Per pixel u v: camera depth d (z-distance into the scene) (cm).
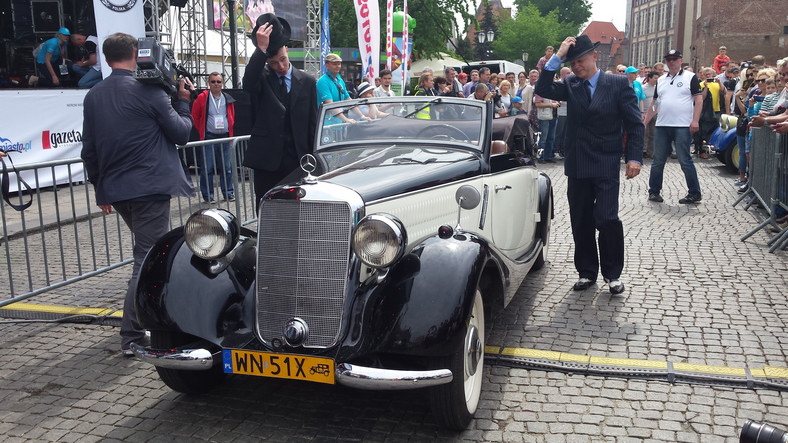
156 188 411
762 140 778
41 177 1006
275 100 502
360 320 310
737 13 4641
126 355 421
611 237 519
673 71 873
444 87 1312
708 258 621
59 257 665
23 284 580
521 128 530
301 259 314
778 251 640
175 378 351
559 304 504
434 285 307
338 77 915
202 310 327
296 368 308
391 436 321
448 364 305
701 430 320
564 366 387
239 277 343
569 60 502
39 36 1120
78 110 1114
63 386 382
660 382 371
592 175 508
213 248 332
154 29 1074
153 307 331
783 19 4619
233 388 378
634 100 498
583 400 352
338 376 294
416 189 363
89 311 507
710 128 1395
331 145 466
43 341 451
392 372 289
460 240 333
